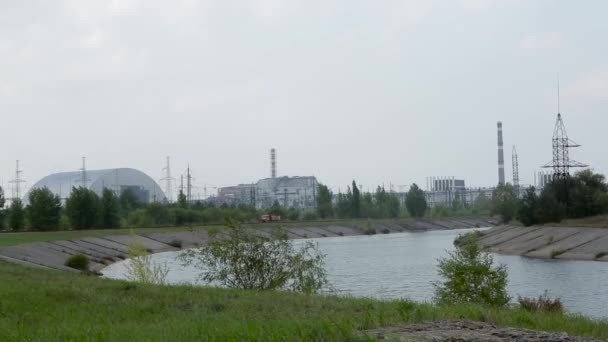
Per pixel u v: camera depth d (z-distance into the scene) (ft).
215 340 44.09
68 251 302.86
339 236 562.25
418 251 352.28
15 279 114.21
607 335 61.82
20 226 410.31
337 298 94.17
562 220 404.98
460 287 122.11
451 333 49.37
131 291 98.02
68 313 75.41
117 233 403.34
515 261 287.89
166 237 423.23
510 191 621.31
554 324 66.80
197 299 89.30
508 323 64.28
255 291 106.93
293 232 535.60
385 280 216.33
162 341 46.62
